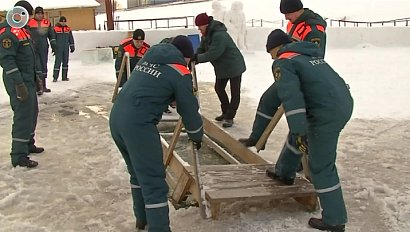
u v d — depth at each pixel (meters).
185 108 3.51
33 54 5.48
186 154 6.11
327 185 3.77
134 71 3.60
